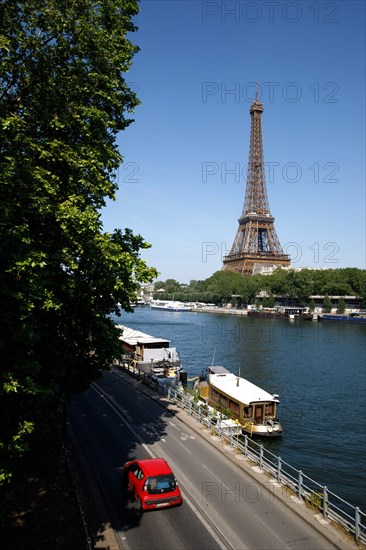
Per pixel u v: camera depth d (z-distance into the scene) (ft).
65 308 69.87
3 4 57.72
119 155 75.46
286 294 640.17
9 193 51.65
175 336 384.68
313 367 237.66
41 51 61.57
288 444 124.98
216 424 111.04
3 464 46.75
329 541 58.44
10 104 61.62
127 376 167.43
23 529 57.98
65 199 65.10
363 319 527.40
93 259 65.72
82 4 67.72
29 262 47.73
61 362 68.64
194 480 76.48
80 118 66.90
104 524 61.31
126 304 74.95
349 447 122.93
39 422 60.59
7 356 48.93
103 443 94.12
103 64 70.33
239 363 250.78
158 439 97.66
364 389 189.16
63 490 69.62
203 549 56.18
